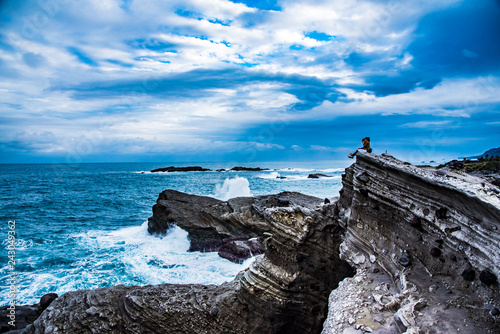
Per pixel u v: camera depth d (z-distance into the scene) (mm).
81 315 9297
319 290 9891
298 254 9906
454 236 6520
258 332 9523
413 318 5543
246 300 9773
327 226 10180
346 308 6801
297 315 9820
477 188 6176
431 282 6637
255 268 10141
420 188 7465
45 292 14180
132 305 9508
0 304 13156
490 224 5734
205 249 20203
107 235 24141
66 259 18328
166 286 10758
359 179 9289
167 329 9195
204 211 21625
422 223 7441
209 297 10070
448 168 7828
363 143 10102
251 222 19781
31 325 9242
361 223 9250
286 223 10125
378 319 6215
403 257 7504
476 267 5977
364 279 7941
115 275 16062
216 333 9320
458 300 5855
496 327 5051
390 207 8352
